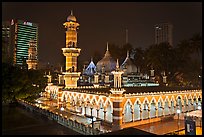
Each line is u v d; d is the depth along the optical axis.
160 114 43.19
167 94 43.00
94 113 43.03
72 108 46.97
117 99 34.66
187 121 30.59
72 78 53.38
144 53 92.25
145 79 65.62
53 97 57.81
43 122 27.05
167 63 80.88
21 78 36.44
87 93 42.28
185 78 78.94
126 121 36.75
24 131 22.55
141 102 38.19
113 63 70.50
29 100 43.09
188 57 78.50
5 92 33.66
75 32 55.56
